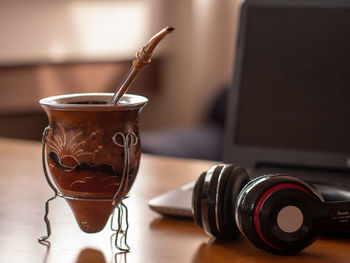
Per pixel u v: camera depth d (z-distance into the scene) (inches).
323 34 45.8
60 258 34.0
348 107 44.6
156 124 172.2
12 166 52.3
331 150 44.6
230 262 33.6
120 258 34.0
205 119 146.3
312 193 33.9
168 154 117.2
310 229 33.8
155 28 166.6
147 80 167.3
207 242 36.2
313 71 45.6
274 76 46.3
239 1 181.8
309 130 45.1
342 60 45.1
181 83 176.7
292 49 46.3
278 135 45.6
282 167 45.6
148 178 49.1
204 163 54.5
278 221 33.4
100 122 33.3
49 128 34.4
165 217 40.2
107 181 33.7
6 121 134.3
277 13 46.9
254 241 33.9
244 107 46.6
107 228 38.2
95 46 150.8
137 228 38.2
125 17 157.6
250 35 47.3
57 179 34.2
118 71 155.3
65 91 143.7
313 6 46.3
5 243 35.9
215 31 181.2
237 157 46.3
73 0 144.9
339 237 36.9
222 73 184.9
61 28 142.9
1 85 132.5
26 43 136.3
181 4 172.9
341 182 43.6
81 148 33.4
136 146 34.5
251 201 33.4
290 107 45.6
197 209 35.7
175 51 173.6
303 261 33.8
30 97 137.4
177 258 34.1
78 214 34.9
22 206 41.9
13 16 133.3
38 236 36.9
